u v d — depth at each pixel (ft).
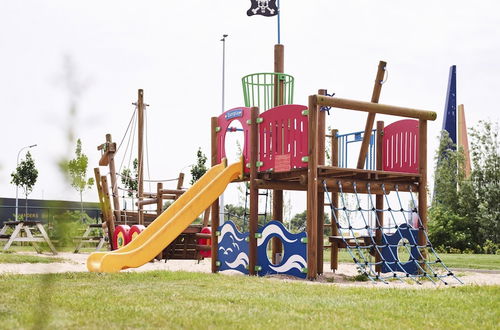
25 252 57.62
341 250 77.36
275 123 38.34
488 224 93.91
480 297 24.54
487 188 98.73
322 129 41.63
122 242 50.98
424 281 35.91
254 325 17.28
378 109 38.01
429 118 40.40
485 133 101.24
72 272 35.12
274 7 45.78
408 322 18.70
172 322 17.61
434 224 94.17
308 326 17.38
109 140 59.21
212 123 44.73
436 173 106.11
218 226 42.39
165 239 38.68
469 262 53.57
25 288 25.70
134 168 106.52
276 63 44.09
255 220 38.86
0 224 134.72
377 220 40.01
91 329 16.19
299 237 35.99
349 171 36.73
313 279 34.99
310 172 35.40
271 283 30.01
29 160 122.93
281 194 43.37
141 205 56.29
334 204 46.37
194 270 43.34
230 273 40.55
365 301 23.20
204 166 115.55
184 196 43.55
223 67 97.66
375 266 41.06
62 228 8.45
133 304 21.42
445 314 20.36
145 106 64.39
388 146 44.09
